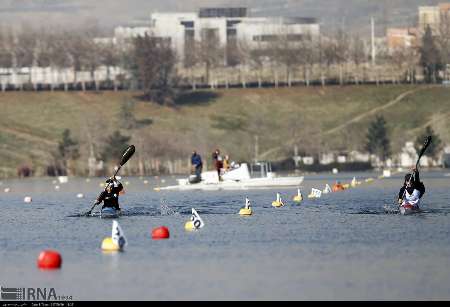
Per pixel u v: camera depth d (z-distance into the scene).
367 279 148.75
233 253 173.75
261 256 169.88
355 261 163.38
